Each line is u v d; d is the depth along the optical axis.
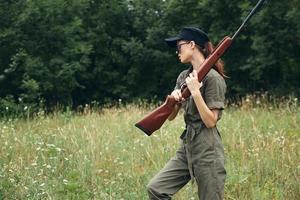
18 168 7.70
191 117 4.81
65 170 7.77
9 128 11.02
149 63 21.56
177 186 5.02
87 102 21.92
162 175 5.00
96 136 9.55
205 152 4.75
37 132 10.88
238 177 7.04
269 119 10.83
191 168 4.86
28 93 18.00
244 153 8.03
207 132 4.76
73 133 9.84
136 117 11.79
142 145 8.77
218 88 4.69
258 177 7.15
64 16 20.19
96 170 7.70
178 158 5.02
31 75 19.02
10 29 19.14
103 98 21.92
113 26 22.45
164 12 21.42
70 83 19.50
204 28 20.73
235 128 9.58
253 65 18.47
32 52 19.50
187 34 4.87
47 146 8.95
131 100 21.53
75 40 20.58
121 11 22.36
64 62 19.56
